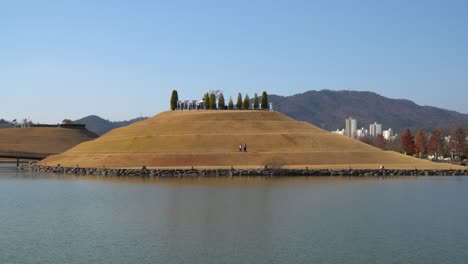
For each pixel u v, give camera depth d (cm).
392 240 7269
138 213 9244
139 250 6688
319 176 16325
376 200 10969
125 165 18138
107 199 11000
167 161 18125
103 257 6384
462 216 9100
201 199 10919
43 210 9631
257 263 6184
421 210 9725
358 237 7431
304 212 9375
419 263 6200
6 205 10256
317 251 6681
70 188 13200
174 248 6794
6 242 7069
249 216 8956
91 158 19538
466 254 6575
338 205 10219
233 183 14075
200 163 17900
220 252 6619
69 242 7075
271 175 16238
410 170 17225
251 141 19650
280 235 7525
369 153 19438
